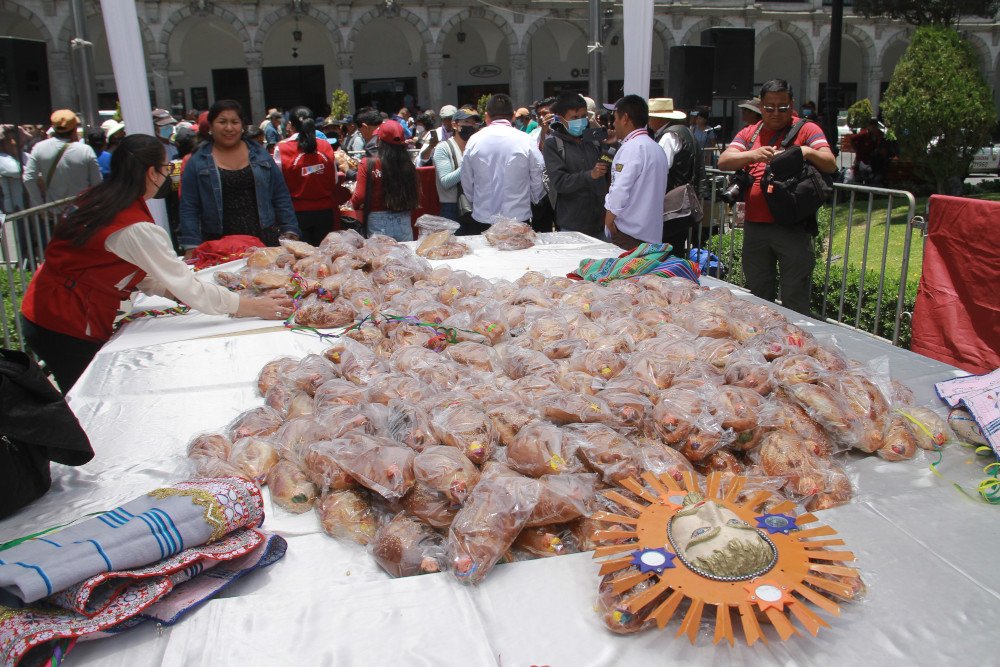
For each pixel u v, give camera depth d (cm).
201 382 342
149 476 256
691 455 237
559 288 431
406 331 357
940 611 175
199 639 174
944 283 482
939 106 1272
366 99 3422
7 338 559
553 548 205
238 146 601
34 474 240
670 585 172
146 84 712
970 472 243
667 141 705
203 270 525
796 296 573
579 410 242
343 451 229
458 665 165
